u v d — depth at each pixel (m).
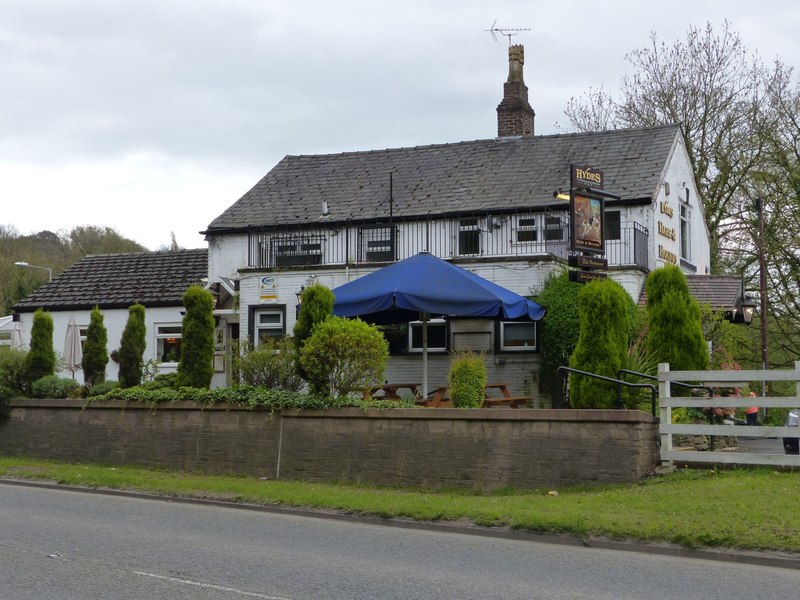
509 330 23.38
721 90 38.56
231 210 30.05
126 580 8.84
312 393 17.02
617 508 11.87
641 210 25.72
